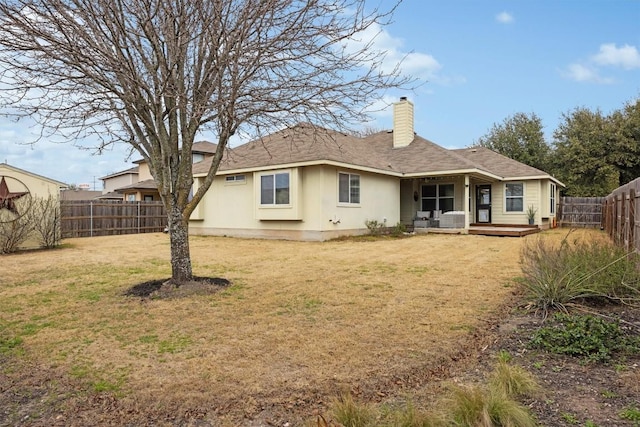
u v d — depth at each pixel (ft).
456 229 54.54
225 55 18.08
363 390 10.71
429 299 19.69
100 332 15.31
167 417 9.64
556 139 93.20
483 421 8.38
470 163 53.88
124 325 16.07
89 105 19.01
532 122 106.01
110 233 60.64
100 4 17.04
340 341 14.10
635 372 11.18
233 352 13.21
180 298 19.72
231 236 52.44
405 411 9.14
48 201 41.63
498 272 26.37
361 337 14.49
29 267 29.43
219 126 21.06
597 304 18.21
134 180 122.62
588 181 87.86
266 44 18.10
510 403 8.89
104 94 18.98
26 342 14.46
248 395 10.50
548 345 13.00
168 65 18.97
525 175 60.59
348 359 12.60
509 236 50.42
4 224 37.86
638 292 17.35
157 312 17.67
